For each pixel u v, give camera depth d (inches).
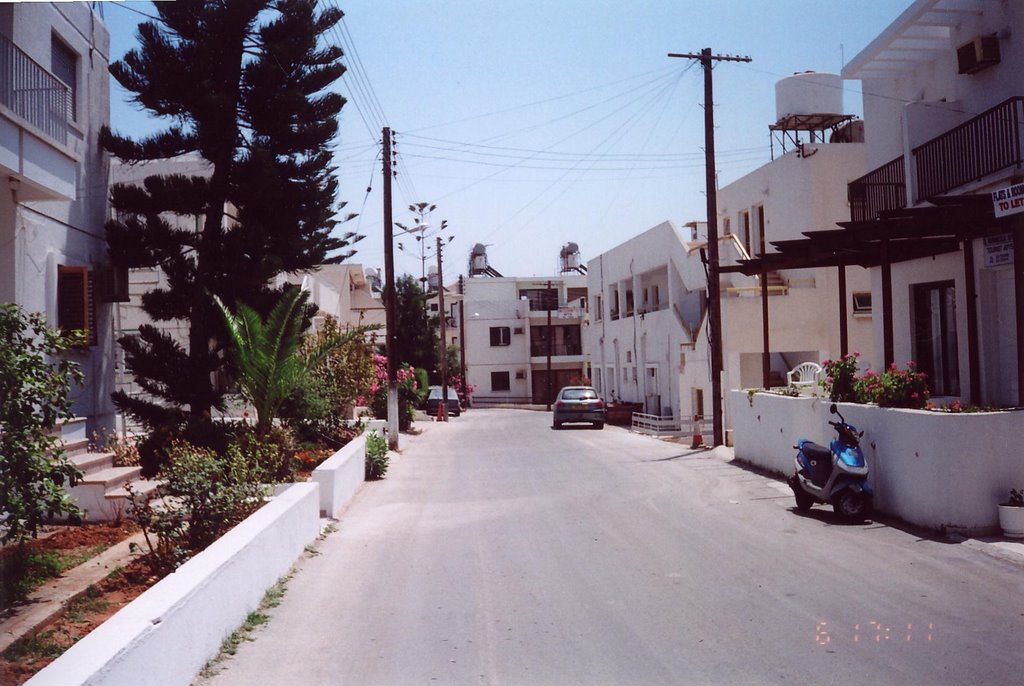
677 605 279.7
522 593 302.5
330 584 321.7
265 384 548.1
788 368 1079.6
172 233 695.1
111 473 422.0
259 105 721.6
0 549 310.3
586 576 325.4
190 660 214.4
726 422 948.6
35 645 230.2
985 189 531.5
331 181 751.7
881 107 701.9
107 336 653.3
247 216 727.1
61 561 322.3
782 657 224.8
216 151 705.0
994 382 540.7
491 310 2773.1
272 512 333.1
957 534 370.0
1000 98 549.3
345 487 535.2
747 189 1160.2
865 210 707.4
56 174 492.1
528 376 2758.4
